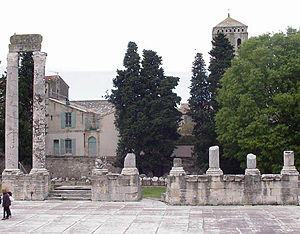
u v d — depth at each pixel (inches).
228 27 4180.6
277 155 1931.6
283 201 1295.5
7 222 1040.2
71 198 1451.8
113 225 993.5
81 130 2888.8
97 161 1611.7
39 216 1122.0
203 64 2699.3
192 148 2760.8
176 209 1231.5
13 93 1588.3
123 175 1407.5
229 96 2132.1
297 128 1984.5
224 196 1307.8
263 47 2063.2
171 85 2625.5
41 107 1585.9
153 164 2513.5
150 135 2512.3
